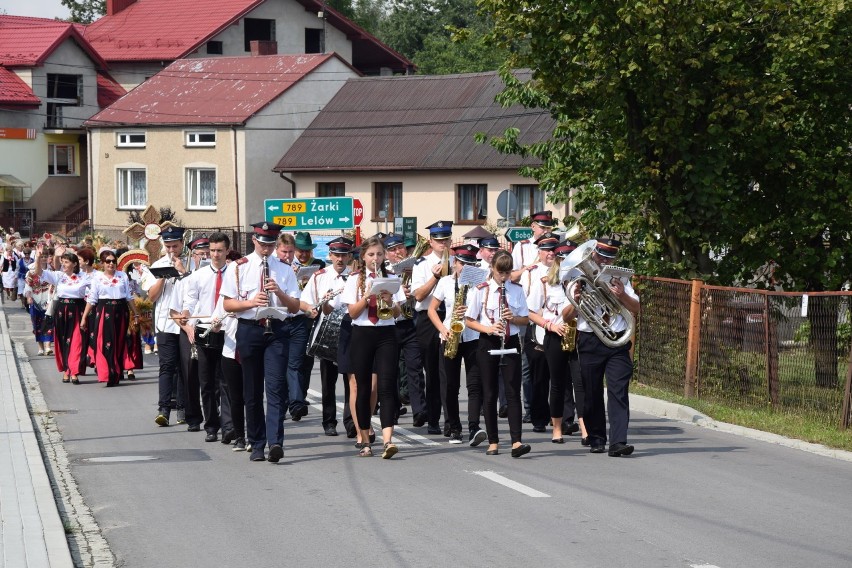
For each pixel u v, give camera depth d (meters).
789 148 17.94
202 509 9.26
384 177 46.72
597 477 10.40
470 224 45.03
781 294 13.88
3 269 35.75
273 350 11.23
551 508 9.09
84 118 64.62
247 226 51.91
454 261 11.87
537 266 12.69
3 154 61.81
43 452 12.10
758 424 13.27
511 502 9.33
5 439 12.46
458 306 11.55
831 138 18.42
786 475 10.48
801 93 18.14
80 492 9.99
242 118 51.50
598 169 18.78
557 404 12.41
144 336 23.00
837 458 11.45
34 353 23.92
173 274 13.48
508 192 26.58
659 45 15.87
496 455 11.68
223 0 68.19
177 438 13.01
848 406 12.86
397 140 47.12
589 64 17.11
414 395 13.45
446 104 47.94
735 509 9.01
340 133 48.72
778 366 13.98
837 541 7.96
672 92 16.69
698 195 17.41
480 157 44.44
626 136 17.81
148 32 67.88
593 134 18.52
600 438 11.79
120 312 18.41
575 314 11.74
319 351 12.62
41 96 63.16
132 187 55.66
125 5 71.31
